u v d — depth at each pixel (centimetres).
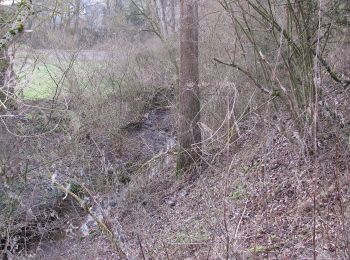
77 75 1198
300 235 439
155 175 959
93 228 735
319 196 454
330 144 562
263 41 738
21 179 577
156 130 1257
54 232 732
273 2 650
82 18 1285
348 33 611
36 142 609
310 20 593
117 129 1146
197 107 887
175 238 543
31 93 864
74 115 959
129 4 1468
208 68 957
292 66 627
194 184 807
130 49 1398
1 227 567
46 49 1026
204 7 993
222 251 352
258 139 633
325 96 646
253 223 468
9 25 462
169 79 1362
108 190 559
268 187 556
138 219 572
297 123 609
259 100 767
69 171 705
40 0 600
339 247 359
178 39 1241
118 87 1327
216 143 736
